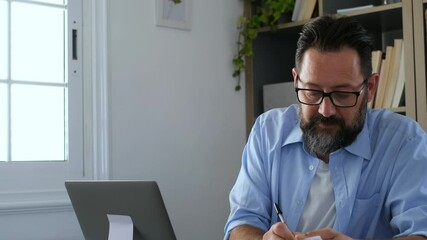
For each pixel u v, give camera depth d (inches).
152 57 115.7
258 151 71.8
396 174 63.1
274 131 71.9
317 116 60.4
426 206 59.8
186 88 120.6
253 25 128.3
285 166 69.4
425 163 62.1
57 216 103.0
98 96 109.1
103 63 109.3
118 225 62.6
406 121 66.5
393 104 107.7
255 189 69.9
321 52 58.6
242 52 129.0
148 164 114.3
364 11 110.6
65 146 108.0
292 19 123.7
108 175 108.7
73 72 108.3
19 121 103.3
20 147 103.3
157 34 116.6
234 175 128.1
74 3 109.1
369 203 63.9
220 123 126.1
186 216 119.4
